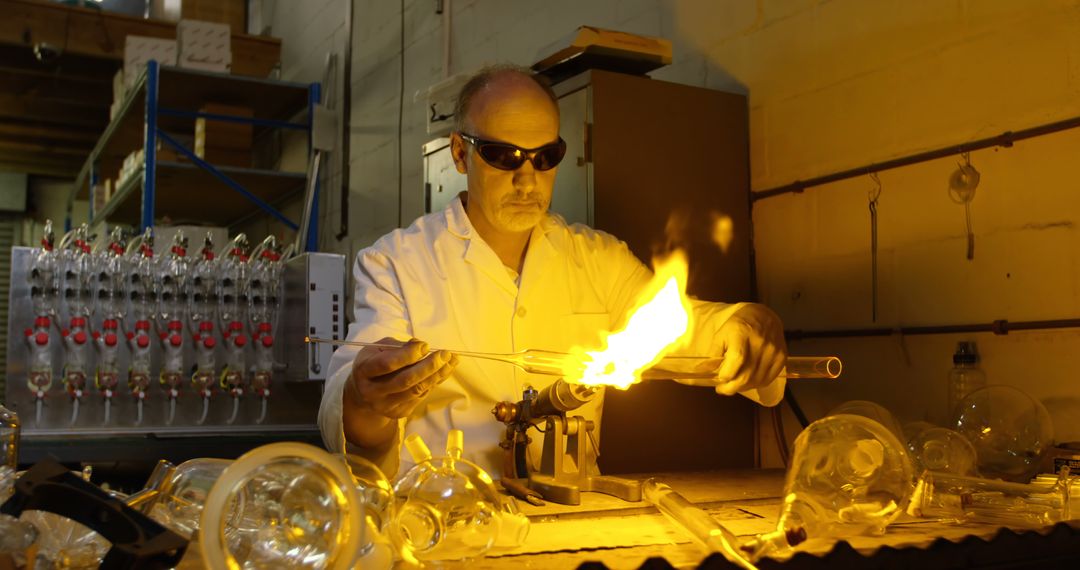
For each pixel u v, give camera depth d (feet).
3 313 30.86
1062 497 3.95
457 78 9.43
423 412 5.72
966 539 3.27
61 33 17.66
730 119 8.01
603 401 6.52
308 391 10.82
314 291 10.18
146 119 14.75
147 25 18.26
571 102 7.64
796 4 7.60
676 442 7.57
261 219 20.11
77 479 2.45
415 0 13.99
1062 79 5.57
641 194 7.55
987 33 6.04
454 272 5.87
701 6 8.63
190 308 10.15
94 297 9.68
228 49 15.57
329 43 17.30
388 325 5.52
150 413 9.95
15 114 24.04
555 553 3.14
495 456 5.61
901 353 6.65
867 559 3.07
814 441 3.39
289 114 17.90
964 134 6.19
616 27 9.71
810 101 7.47
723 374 4.69
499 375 5.74
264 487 2.31
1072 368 5.50
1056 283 5.57
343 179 16.30
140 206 18.97
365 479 3.02
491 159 5.30
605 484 4.41
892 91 6.73
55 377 9.48
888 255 6.75
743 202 8.02
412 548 2.93
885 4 6.80
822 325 7.33
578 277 6.27
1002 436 5.18
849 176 7.04
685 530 3.45
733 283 7.89
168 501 2.85
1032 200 5.73
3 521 2.51
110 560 2.26
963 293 6.17
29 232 31.91
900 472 3.39
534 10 10.99
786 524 3.14
